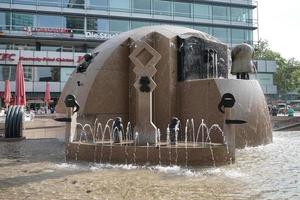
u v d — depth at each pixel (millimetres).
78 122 13219
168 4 59875
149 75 10688
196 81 13203
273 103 60812
